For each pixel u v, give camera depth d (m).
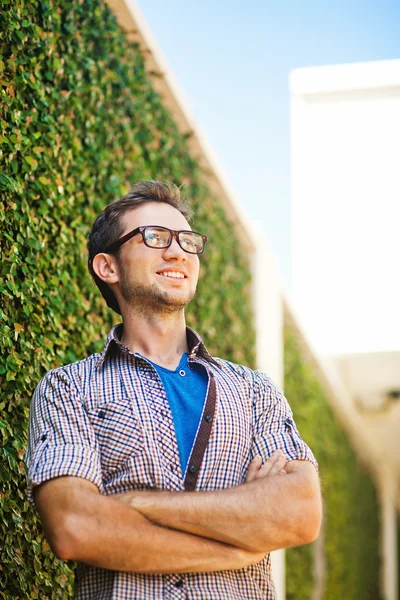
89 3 5.16
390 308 12.20
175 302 3.08
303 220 12.41
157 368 2.99
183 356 3.06
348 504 11.98
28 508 3.70
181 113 6.65
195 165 6.90
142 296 3.09
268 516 2.66
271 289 8.17
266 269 8.12
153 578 2.63
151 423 2.81
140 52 6.02
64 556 2.57
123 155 5.49
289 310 9.21
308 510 2.70
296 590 9.02
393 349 12.09
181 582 2.64
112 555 2.57
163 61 6.27
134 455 2.75
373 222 12.23
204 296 6.73
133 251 3.14
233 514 2.65
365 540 13.13
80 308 4.51
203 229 6.90
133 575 2.62
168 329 3.10
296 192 12.43
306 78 12.29
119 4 5.77
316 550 10.05
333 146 12.27
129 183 5.53
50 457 2.69
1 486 3.51
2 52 4.02
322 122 12.28
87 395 2.87
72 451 2.71
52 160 4.41
